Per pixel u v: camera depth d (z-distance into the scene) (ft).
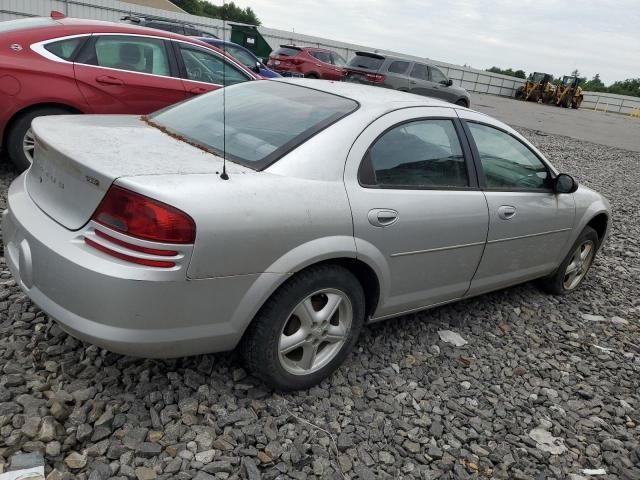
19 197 8.53
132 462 7.20
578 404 10.45
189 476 7.13
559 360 12.01
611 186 33.94
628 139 71.46
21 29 16.60
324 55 61.62
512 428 9.37
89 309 6.91
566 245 14.34
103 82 17.44
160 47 19.10
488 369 11.05
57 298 7.20
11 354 8.72
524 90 145.59
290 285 8.18
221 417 8.17
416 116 10.29
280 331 8.30
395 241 9.39
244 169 8.14
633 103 152.46
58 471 6.86
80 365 8.67
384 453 8.22
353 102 10.02
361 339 11.16
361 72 56.59
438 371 10.64
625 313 15.20
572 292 15.98
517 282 13.47
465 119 11.46
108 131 9.04
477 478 8.16
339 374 9.86
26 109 16.35
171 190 6.93
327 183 8.51
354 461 7.96
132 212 6.79
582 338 13.26
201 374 8.99
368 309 9.91
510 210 11.79
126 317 6.89
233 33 78.89
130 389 8.41
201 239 6.97
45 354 8.79
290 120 9.37
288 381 8.76
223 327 7.68
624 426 10.04
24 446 7.04
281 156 8.48
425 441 8.64
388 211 9.18
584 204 14.46
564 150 47.91
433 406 9.54
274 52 62.34
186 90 19.44
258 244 7.53
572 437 9.48
